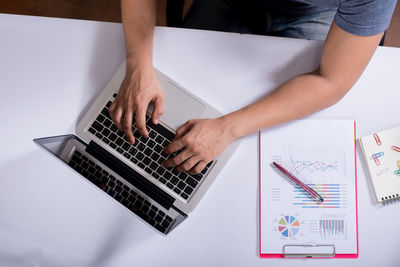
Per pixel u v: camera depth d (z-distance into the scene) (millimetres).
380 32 663
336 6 692
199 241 793
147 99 786
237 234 796
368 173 814
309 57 829
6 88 813
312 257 795
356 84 827
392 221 802
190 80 832
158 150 785
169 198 769
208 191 798
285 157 808
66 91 821
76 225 790
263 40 829
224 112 830
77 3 1448
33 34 819
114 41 831
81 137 796
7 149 799
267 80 832
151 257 790
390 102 827
